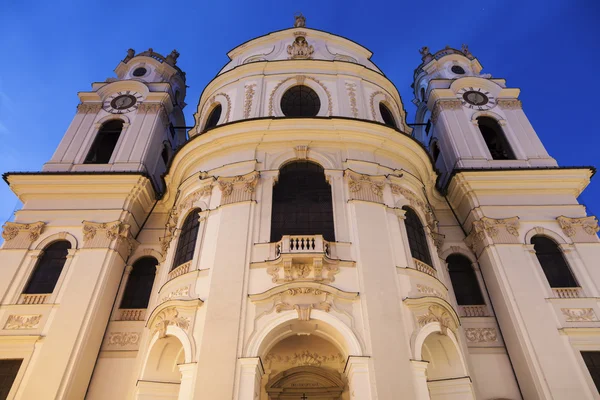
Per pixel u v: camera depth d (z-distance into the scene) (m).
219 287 13.68
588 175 20.66
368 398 11.65
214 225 15.68
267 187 16.41
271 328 12.82
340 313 13.10
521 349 16.03
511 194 20.42
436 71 29.19
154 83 27.12
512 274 17.72
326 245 14.44
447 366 14.46
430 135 27.16
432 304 13.91
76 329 16.12
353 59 23.67
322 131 17.75
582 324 16.39
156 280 18.55
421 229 17.34
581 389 14.84
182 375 12.40
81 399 15.44
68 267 17.84
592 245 18.62
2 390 15.03
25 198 20.14
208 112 22.27
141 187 20.44
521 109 25.33
